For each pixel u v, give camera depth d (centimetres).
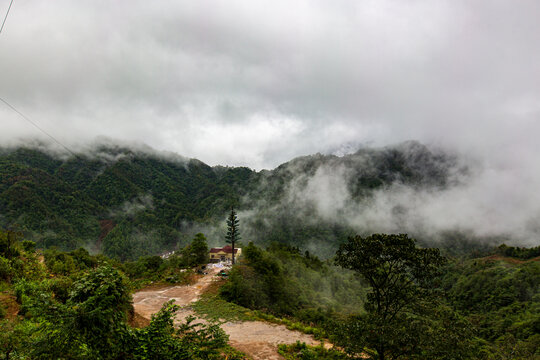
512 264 10106
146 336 759
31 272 1939
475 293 8462
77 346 613
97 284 726
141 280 3662
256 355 1673
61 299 1370
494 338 5206
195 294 3127
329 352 1658
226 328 2127
